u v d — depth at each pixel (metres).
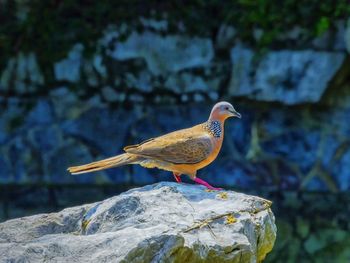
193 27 15.72
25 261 5.94
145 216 6.57
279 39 15.28
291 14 15.20
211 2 15.75
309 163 15.53
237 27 15.55
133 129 15.80
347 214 15.02
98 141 15.83
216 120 7.91
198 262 6.19
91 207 7.08
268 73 15.33
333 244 13.92
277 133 15.62
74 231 7.04
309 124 15.62
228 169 15.44
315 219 14.84
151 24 15.75
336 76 15.30
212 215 6.59
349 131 15.55
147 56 15.77
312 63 15.14
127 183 15.63
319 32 15.02
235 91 15.57
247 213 6.76
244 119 15.66
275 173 15.49
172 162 7.70
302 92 15.19
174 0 15.79
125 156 7.71
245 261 6.46
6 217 14.94
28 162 15.83
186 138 7.75
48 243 6.12
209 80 15.72
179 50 15.73
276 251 13.62
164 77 15.75
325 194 15.40
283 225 14.62
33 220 7.16
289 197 15.35
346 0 14.97
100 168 7.66
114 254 5.87
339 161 15.53
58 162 15.80
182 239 5.97
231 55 15.59
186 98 15.75
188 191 7.07
